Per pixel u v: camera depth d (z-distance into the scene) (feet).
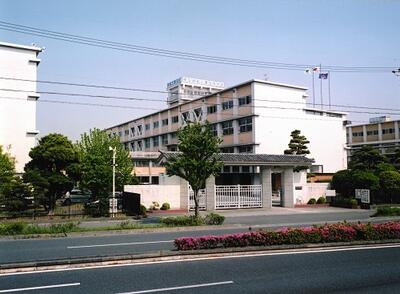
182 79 288.10
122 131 261.85
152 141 221.46
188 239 35.91
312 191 112.37
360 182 104.12
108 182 88.84
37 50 111.55
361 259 33.68
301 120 155.63
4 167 83.41
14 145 107.14
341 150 166.40
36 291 23.93
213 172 66.28
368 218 74.74
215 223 62.85
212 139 64.95
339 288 24.66
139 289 24.29
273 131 147.33
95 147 108.17
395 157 154.81
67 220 70.33
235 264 31.55
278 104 149.59
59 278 27.04
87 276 27.58
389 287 24.95
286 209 94.99
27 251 38.22
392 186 105.40
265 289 24.35
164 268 30.09
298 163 99.30
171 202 92.68
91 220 71.20
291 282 26.05
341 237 40.93
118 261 32.01
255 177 128.36
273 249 37.32
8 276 27.66
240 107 150.61
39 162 81.41
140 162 183.32
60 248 39.96
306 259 33.55
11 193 74.13
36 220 70.08
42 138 83.76
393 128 230.48
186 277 27.32
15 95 108.47
